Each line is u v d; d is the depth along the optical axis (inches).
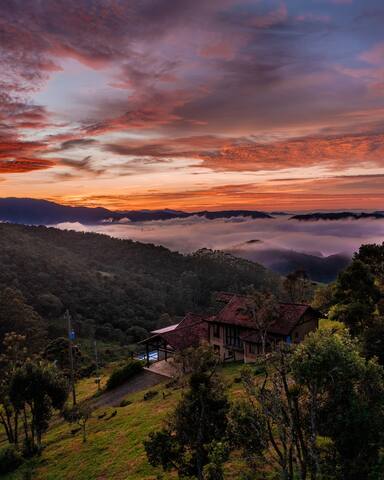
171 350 1943.9
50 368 1285.7
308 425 442.9
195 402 611.8
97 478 900.0
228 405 608.7
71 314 4357.8
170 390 1429.6
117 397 1631.4
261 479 569.3
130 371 1830.7
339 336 461.4
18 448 1205.7
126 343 4180.6
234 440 500.4
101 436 1162.0
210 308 5482.3
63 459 1069.8
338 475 421.1
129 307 5036.9
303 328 1593.3
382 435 416.2
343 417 416.2
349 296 1286.9
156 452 627.8
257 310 1622.8
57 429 1425.9
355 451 421.1
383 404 429.1
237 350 1713.8
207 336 1927.9
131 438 1069.8
